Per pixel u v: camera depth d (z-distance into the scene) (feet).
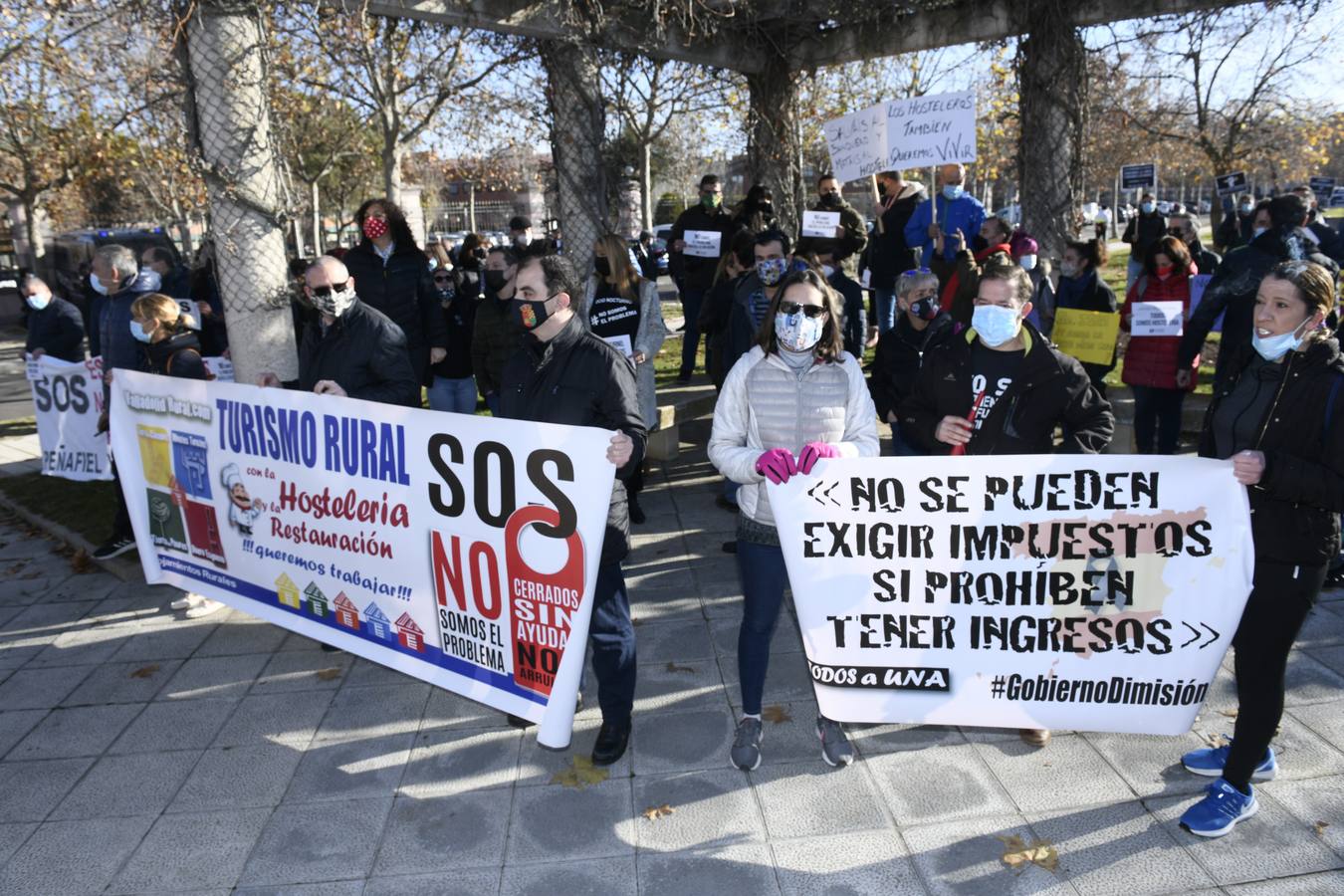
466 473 11.25
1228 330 16.78
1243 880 9.09
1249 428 9.61
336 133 70.44
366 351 13.91
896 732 12.02
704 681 13.47
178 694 13.78
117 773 11.85
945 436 10.67
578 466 10.39
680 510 20.94
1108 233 126.21
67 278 75.97
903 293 15.56
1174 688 10.21
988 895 9.10
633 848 9.99
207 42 15.29
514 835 10.29
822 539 10.29
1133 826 9.95
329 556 13.14
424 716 12.90
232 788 11.41
